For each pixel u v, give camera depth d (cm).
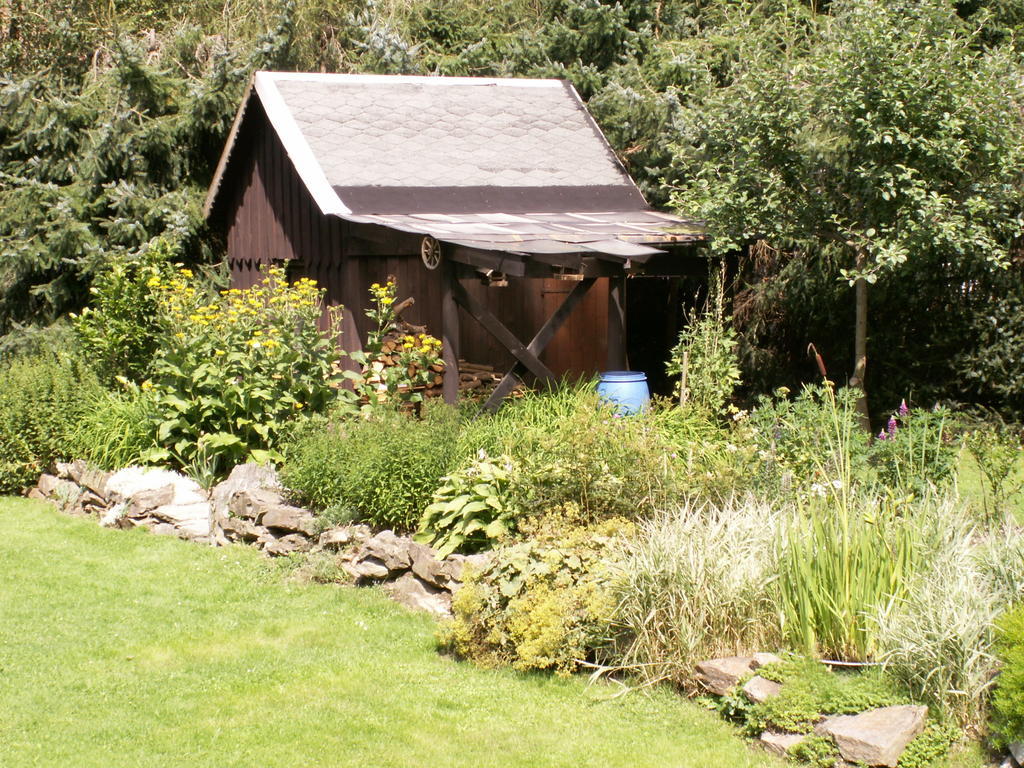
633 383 1131
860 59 1105
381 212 1290
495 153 1470
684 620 651
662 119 1658
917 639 577
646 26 1862
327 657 722
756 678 603
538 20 2019
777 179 1191
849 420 858
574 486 766
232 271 1653
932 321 1366
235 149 1547
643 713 622
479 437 908
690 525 688
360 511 909
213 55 1711
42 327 1677
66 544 1012
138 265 1434
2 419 1232
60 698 657
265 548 956
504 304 1413
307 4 1981
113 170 1675
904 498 702
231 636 764
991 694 562
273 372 1069
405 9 2083
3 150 1725
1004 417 1354
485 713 629
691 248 1276
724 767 557
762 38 1348
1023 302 1313
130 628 784
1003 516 773
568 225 1288
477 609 702
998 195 1123
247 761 572
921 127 1112
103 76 1833
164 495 1058
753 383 1435
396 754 579
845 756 546
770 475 795
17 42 2005
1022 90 1142
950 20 1180
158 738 599
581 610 684
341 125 1423
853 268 1288
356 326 1305
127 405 1179
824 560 639
